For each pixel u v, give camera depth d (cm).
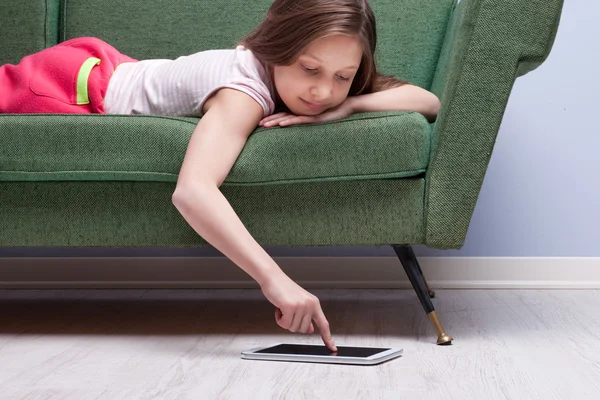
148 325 155
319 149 130
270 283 114
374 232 133
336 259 216
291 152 131
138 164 134
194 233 137
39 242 142
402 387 100
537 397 95
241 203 136
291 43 125
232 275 220
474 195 130
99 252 223
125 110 150
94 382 103
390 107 139
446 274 212
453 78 129
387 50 199
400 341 134
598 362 116
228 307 182
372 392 97
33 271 224
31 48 209
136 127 134
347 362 114
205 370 110
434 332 144
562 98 209
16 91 153
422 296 133
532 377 106
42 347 130
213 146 124
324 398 94
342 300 192
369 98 139
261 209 136
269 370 110
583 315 163
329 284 215
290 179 132
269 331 146
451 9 199
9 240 142
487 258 211
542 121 210
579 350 125
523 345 130
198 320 161
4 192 142
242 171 131
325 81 126
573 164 209
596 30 208
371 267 215
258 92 131
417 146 129
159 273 221
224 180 131
